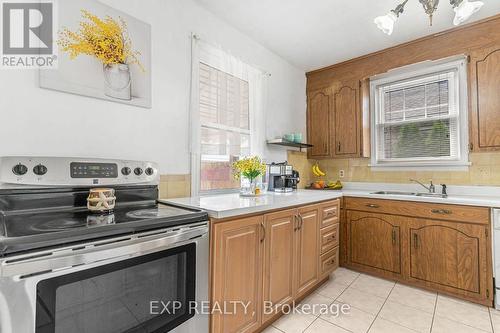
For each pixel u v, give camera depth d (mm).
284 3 2072
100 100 1559
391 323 1828
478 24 2320
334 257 2508
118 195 1514
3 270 763
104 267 986
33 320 834
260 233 1653
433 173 2758
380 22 1715
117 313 1051
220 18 2283
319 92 3377
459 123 2611
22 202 1204
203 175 2197
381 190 3080
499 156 2412
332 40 2664
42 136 1351
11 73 1274
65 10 1420
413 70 2859
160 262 1201
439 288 2230
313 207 2188
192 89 2039
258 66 2684
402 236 2434
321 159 3568
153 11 1814
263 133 2711
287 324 1818
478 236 2057
